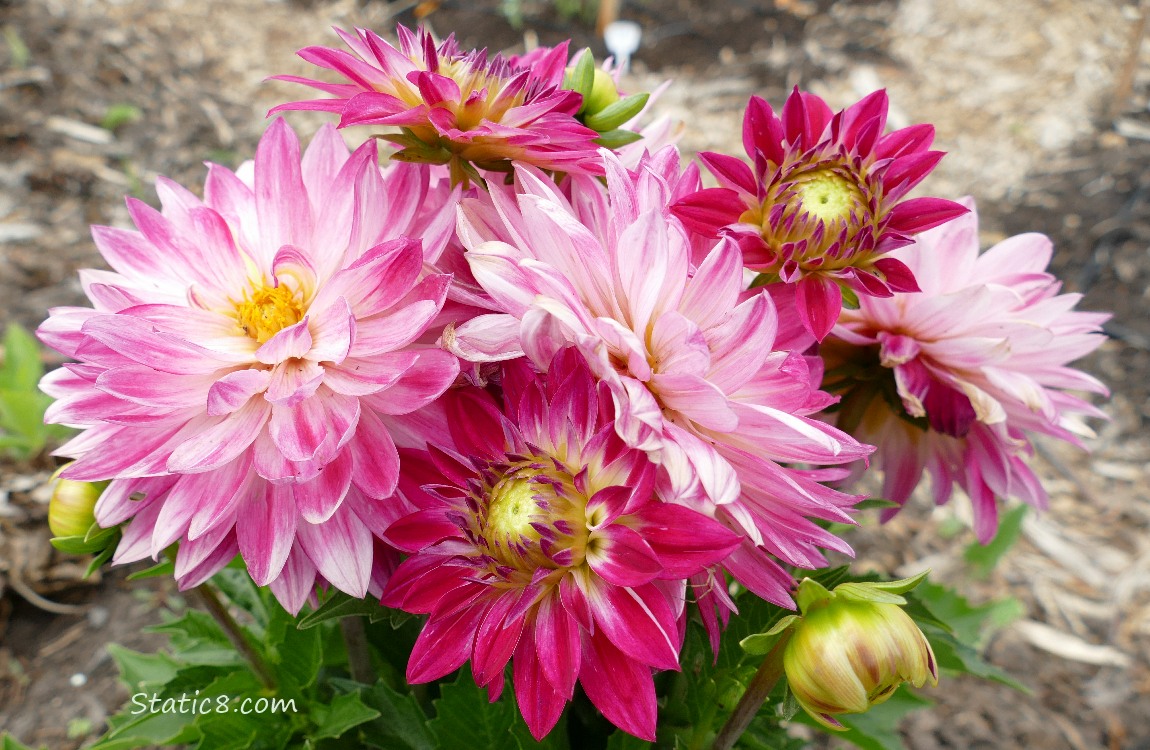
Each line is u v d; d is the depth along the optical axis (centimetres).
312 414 42
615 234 40
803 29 172
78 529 47
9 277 112
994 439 50
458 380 42
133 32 150
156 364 42
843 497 40
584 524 39
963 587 97
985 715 87
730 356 39
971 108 153
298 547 43
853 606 39
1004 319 48
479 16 166
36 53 141
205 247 46
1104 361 121
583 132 44
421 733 53
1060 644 94
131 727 57
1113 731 86
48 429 98
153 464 42
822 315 42
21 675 83
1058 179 140
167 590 91
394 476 41
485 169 45
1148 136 147
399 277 42
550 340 38
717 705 48
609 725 55
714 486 37
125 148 130
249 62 149
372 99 42
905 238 43
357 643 54
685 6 177
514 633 39
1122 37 169
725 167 44
